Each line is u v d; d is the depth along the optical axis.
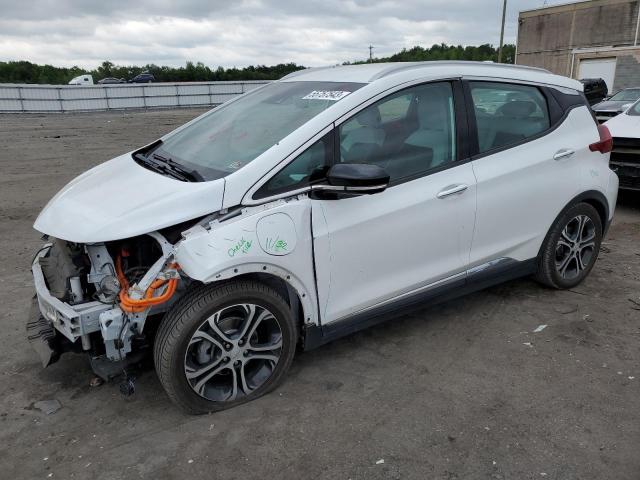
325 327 3.31
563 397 3.18
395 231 3.36
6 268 5.34
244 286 2.95
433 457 2.71
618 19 38.00
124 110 41.03
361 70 3.70
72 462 2.71
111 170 3.63
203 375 2.97
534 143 4.03
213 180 2.95
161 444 2.83
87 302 2.93
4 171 11.22
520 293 4.59
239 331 3.02
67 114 36.03
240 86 46.38
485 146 3.78
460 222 3.64
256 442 2.83
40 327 3.15
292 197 3.02
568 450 2.74
